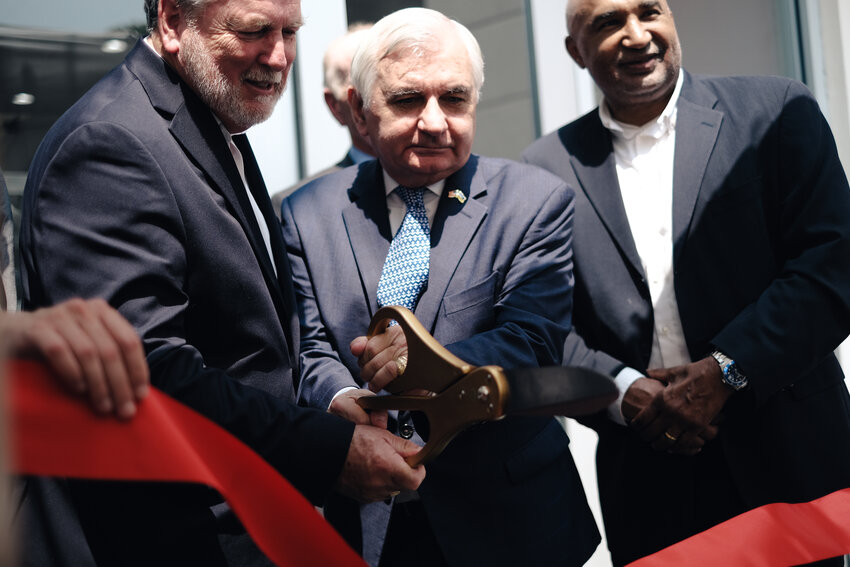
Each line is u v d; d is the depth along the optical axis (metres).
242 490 0.82
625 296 1.95
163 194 1.26
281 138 2.81
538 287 1.59
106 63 2.51
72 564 1.17
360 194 1.69
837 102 3.64
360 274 1.61
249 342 1.35
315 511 0.87
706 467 1.90
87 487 1.18
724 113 1.98
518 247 1.61
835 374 1.97
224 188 1.36
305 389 1.51
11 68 2.39
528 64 3.27
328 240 1.66
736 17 3.67
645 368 1.94
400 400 1.02
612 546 1.99
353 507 1.52
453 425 0.95
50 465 0.72
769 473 1.85
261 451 1.18
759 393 1.78
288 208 1.75
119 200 1.23
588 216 2.01
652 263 1.98
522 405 0.84
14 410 0.70
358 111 1.68
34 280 1.25
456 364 0.96
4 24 2.38
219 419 1.16
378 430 1.22
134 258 1.22
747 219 1.90
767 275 1.89
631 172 2.04
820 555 1.25
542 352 1.50
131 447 0.75
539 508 1.56
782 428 1.86
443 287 1.55
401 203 1.66
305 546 0.84
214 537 1.20
